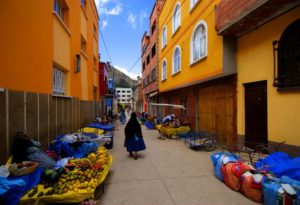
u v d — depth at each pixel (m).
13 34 3.89
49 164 3.89
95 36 16.36
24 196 3.02
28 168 3.21
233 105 7.50
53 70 6.71
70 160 4.59
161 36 17.38
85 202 3.18
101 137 7.79
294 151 4.88
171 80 14.25
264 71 5.89
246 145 6.83
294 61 4.96
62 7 7.91
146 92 27.48
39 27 5.15
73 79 8.69
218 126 8.80
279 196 3.10
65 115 7.28
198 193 4.08
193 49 10.23
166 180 4.80
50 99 5.77
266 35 5.81
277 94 5.42
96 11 16.75
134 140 6.86
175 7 13.09
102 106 20.50
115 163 6.29
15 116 3.92
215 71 7.69
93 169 4.13
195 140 8.40
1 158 3.46
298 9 4.81
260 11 5.10
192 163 6.22
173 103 15.87
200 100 10.84
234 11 5.90
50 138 5.74
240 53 7.02
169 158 6.84
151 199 3.84
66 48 7.63
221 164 4.73
